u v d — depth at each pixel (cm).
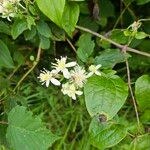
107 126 22
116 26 31
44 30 24
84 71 22
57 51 30
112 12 29
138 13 31
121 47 25
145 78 23
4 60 25
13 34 23
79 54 24
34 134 21
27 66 30
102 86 21
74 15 24
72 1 24
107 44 28
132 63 30
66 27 24
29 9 23
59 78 23
